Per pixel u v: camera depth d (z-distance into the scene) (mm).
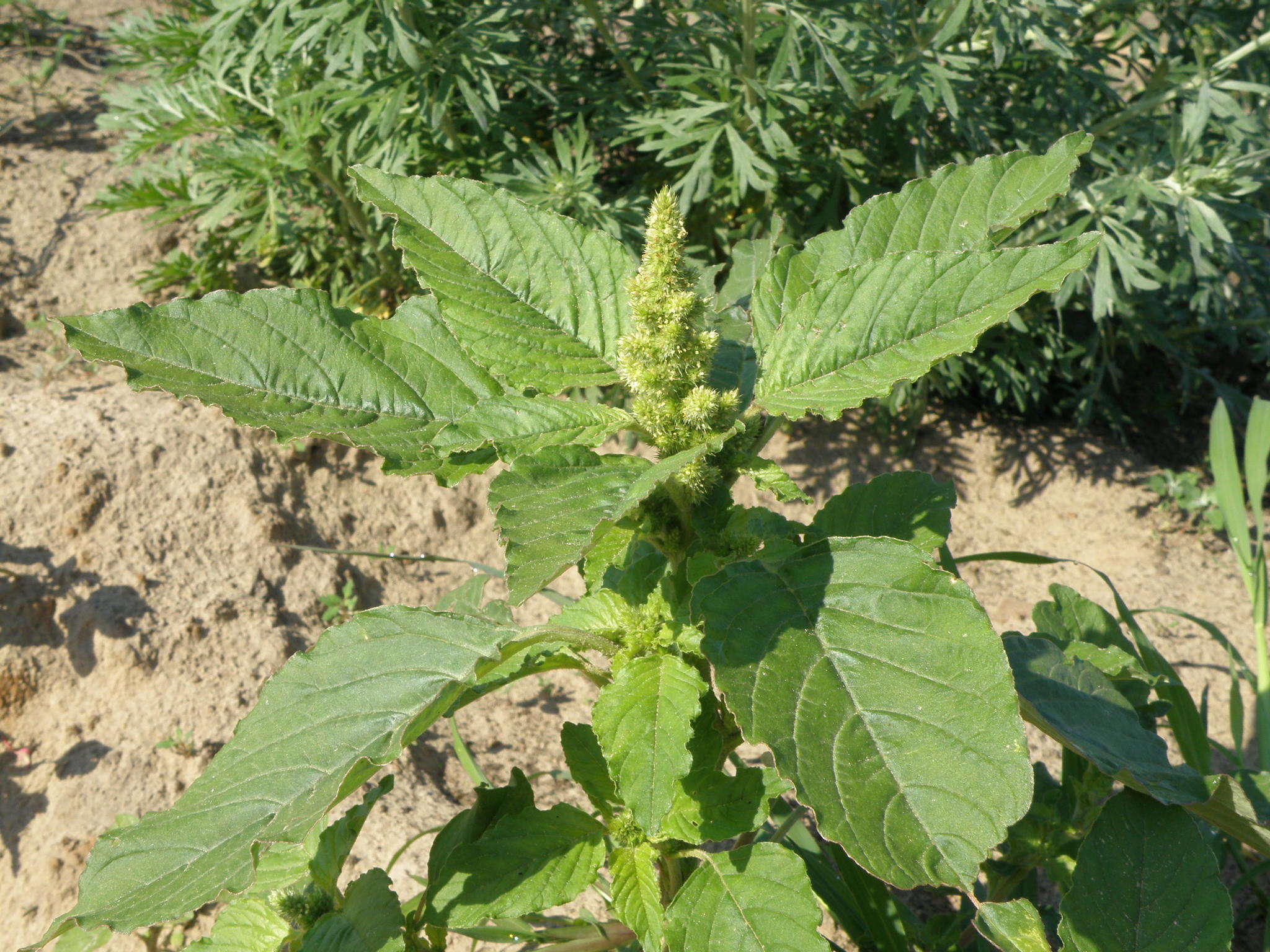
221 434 4375
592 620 1583
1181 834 1488
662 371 1379
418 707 1404
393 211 1558
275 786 1338
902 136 4453
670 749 1271
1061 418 5695
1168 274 4594
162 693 3670
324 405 1473
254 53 3916
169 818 1371
